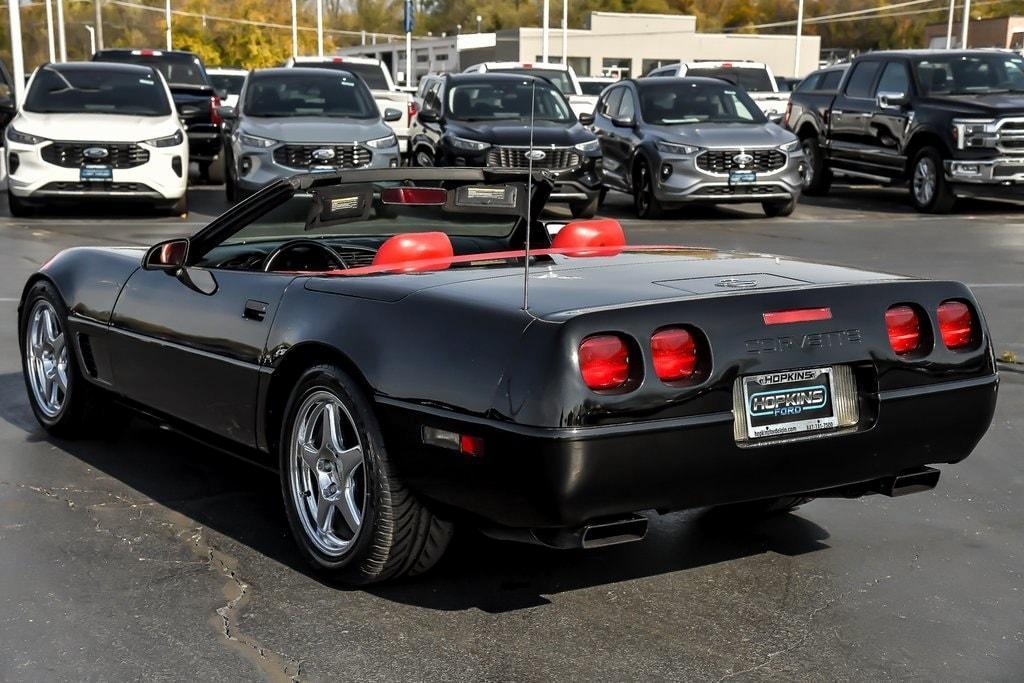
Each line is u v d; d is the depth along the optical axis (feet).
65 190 47.26
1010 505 15.78
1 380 22.16
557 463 10.79
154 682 10.59
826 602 12.53
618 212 57.06
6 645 11.27
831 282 12.49
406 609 12.24
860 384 12.32
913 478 12.97
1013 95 55.93
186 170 49.37
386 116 53.83
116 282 16.63
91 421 18.03
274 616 12.03
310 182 14.53
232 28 340.59
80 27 337.72
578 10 356.38
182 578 12.99
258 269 15.05
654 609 12.31
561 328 10.91
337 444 12.68
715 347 11.42
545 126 51.98
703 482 11.49
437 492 11.71
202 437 15.29
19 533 14.28
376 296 12.50
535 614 12.15
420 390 11.64
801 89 67.87
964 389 12.75
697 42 232.73
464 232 16.57
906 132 56.80
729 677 10.81
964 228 49.21
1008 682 10.76
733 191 52.11
